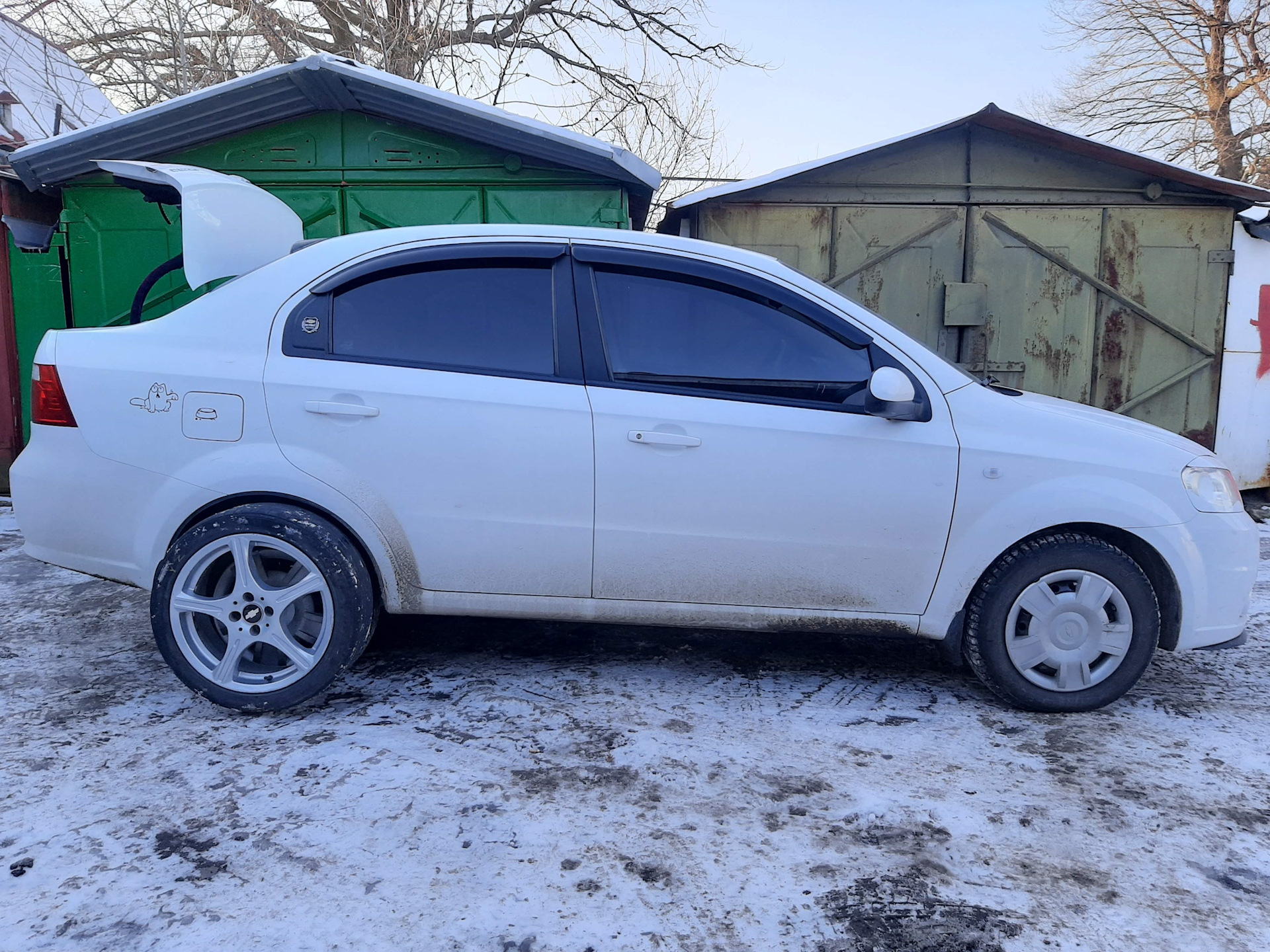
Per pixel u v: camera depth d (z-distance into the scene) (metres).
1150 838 2.29
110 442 2.95
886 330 3.12
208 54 11.02
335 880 2.03
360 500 2.95
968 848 2.23
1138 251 7.21
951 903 2.00
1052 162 7.18
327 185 6.62
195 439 2.94
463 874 2.06
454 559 3.03
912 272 7.32
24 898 1.94
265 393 2.94
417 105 6.10
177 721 2.90
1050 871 2.13
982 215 7.23
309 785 2.47
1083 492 2.98
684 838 2.24
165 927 1.85
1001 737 2.90
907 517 3.00
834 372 3.05
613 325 3.06
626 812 2.36
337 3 11.47
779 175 7.08
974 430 3.02
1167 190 7.12
